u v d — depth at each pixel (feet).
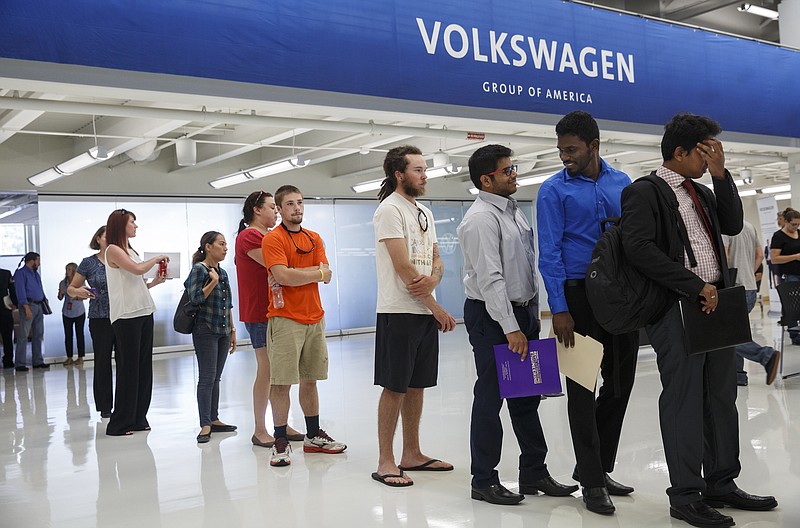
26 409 25.03
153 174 46.96
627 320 9.96
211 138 44.55
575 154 10.98
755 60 26.18
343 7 17.61
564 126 11.00
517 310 11.53
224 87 15.97
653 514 10.43
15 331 40.68
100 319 21.75
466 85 19.39
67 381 33.22
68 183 44.32
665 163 10.51
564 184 11.10
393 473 12.82
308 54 17.07
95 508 12.41
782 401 18.25
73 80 14.34
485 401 11.44
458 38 19.34
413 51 18.60
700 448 9.98
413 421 13.71
